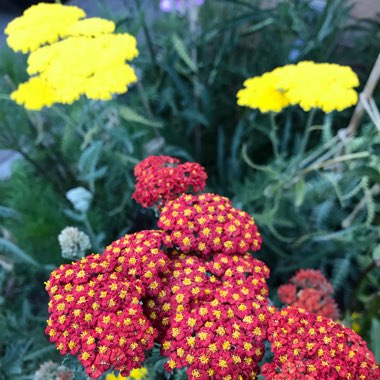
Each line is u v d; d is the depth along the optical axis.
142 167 0.25
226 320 0.18
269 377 0.16
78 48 0.30
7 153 0.49
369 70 0.46
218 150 0.43
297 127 0.46
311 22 0.49
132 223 0.43
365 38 0.47
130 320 0.17
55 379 0.26
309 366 0.16
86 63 0.29
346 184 0.36
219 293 0.19
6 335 0.32
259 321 0.18
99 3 0.44
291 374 0.16
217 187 0.44
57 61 0.30
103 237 0.36
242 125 0.41
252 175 0.42
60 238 0.25
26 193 0.38
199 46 0.43
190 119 0.42
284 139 0.41
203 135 0.47
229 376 0.16
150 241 0.20
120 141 0.38
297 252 0.40
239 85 0.46
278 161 0.37
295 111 0.45
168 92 0.41
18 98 0.30
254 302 0.18
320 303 0.28
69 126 0.36
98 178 0.42
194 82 0.43
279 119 0.45
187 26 0.45
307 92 0.29
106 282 0.18
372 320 0.32
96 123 0.34
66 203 0.41
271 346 0.17
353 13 0.55
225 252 0.21
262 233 0.40
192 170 0.24
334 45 0.48
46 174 0.42
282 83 0.30
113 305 0.18
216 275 0.20
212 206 0.22
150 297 0.19
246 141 0.46
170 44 0.43
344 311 0.39
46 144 0.41
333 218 0.41
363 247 0.36
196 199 0.22
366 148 0.34
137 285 0.19
